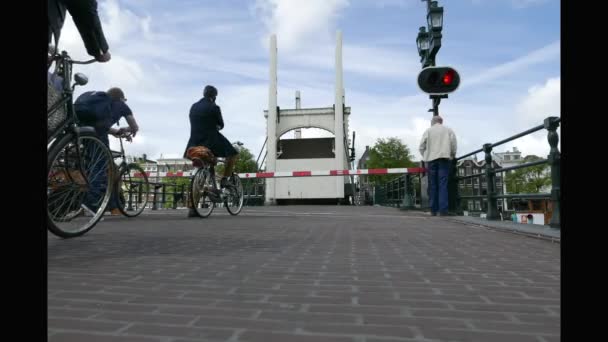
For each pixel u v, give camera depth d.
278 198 20.11
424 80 8.25
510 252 3.11
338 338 1.24
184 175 11.66
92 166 3.71
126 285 1.94
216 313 1.50
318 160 20.44
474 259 2.76
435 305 1.62
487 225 5.23
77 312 1.49
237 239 3.80
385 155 46.59
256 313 1.50
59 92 3.23
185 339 1.22
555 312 1.53
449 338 1.25
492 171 6.38
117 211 7.37
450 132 7.90
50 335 1.24
